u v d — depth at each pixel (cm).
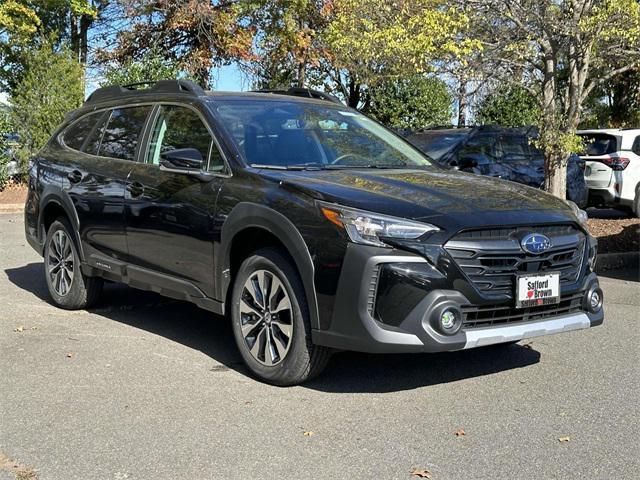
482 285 439
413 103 2197
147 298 752
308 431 411
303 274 453
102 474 360
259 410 442
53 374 508
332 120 607
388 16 1027
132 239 593
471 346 435
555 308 475
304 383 488
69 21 2111
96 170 639
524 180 1288
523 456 380
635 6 871
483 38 957
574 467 368
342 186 468
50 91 1784
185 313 689
